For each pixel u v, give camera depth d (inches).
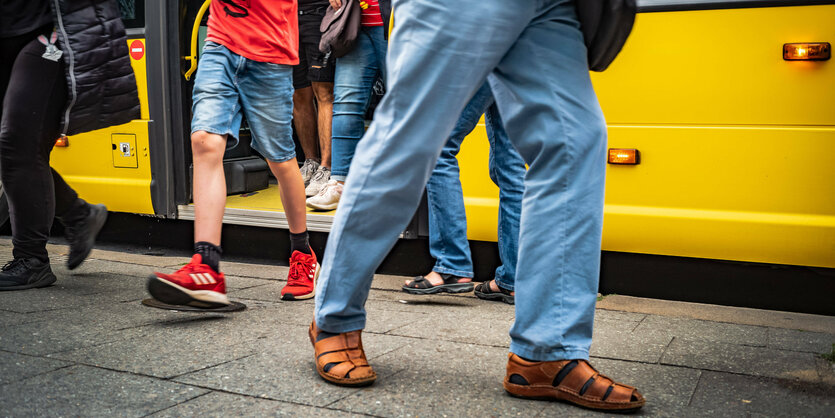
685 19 123.6
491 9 70.4
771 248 121.2
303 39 189.9
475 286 143.0
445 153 131.0
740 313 122.0
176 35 170.7
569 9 73.6
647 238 128.6
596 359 94.1
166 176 172.9
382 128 74.9
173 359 89.7
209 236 113.1
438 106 72.6
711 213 124.7
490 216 140.6
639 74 127.1
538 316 75.8
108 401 74.5
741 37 120.6
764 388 82.7
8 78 133.6
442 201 131.6
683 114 125.2
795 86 118.3
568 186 73.9
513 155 125.0
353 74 166.4
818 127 117.6
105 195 179.3
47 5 126.6
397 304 127.4
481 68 71.7
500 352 96.2
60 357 89.6
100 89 130.2
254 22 117.5
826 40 116.1
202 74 116.4
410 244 153.9
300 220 127.9
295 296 126.9
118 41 132.4
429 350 96.7
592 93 75.0
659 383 84.3
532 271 75.8
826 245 117.9
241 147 203.5
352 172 77.2
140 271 151.9
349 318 81.7
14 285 129.2
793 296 123.6
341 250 78.2
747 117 121.5
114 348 94.0
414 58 71.9
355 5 162.6
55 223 192.7
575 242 74.2
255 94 120.0
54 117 128.4
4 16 123.8
